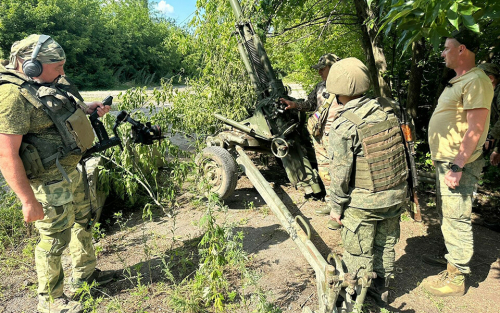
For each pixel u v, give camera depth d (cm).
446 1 172
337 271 224
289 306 271
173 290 290
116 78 3123
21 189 225
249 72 514
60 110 233
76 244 282
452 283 278
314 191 459
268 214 429
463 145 253
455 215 269
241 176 569
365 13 551
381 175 230
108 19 3291
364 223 240
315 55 782
